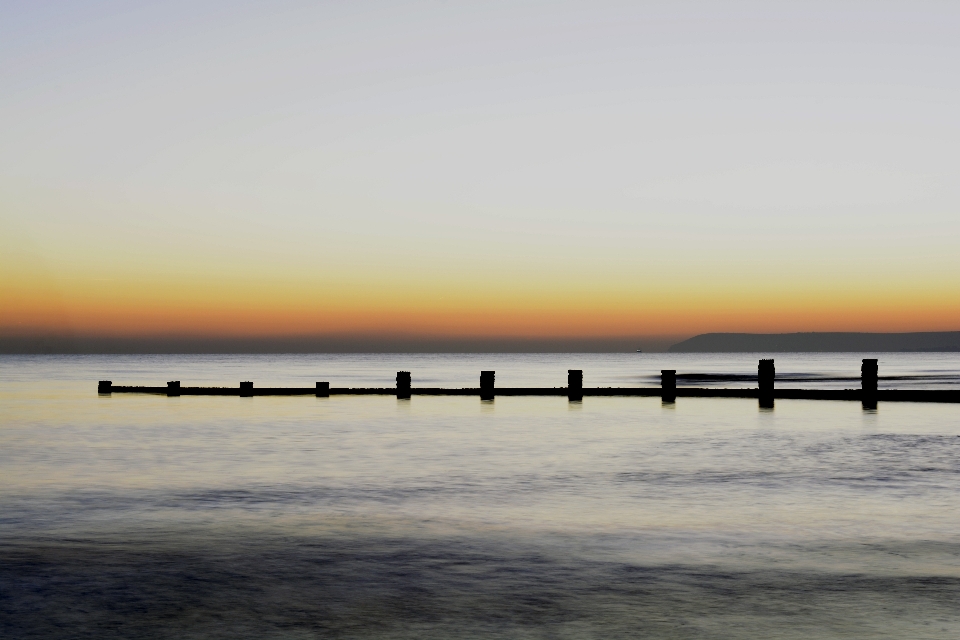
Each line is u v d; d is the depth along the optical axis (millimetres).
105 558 9344
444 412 31734
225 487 14586
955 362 172250
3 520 11633
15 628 6918
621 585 8219
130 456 19172
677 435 23156
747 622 7051
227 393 43219
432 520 11547
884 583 8297
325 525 11211
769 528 11000
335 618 7168
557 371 126188
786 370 114250
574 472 16297
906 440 21719
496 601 7676
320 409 33719
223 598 7777
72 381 76812
